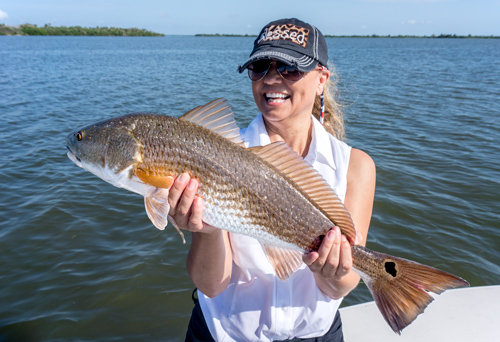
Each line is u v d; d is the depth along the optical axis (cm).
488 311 315
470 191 707
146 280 495
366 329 307
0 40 10694
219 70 3039
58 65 3247
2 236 573
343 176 224
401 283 196
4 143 972
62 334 415
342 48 8388
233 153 199
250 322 221
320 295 220
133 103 1520
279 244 208
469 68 3338
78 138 215
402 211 639
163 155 200
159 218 199
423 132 1086
